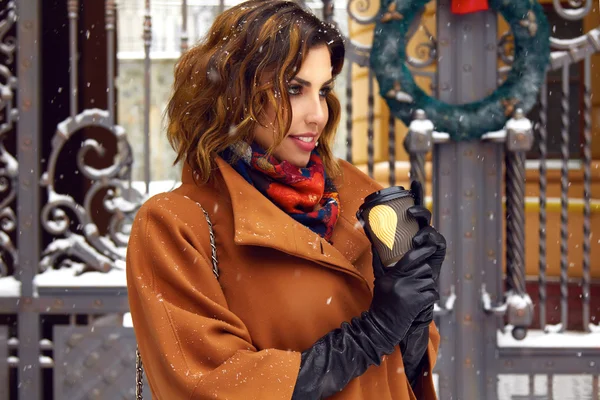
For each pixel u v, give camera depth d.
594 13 6.73
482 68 3.38
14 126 3.89
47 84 3.99
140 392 1.37
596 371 3.36
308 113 1.26
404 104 3.29
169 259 1.22
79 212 3.40
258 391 1.10
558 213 6.71
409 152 3.34
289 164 1.30
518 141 3.23
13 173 3.40
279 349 1.25
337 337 1.17
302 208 1.34
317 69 1.25
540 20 3.25
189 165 1.34
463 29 3.38
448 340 3.39
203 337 1.15
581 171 6.77
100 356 3.41
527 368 3.37
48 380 3.83
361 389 1.28
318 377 1.12
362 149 6.98
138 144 11.84
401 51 3.28
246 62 1.23
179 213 1.28
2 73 3.40
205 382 1.11
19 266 3.39
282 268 1.27
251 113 1.23
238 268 1.27
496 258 3.39
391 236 1.19
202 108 1.30
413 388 1.43
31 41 3.40
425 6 3.36
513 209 3.30
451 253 3.40
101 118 3.36
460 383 3.38
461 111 3.27
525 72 3.25
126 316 3.41
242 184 1.29
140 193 3.42
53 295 3.38
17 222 3.40
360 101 6.98
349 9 3.32
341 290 1.30
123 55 11.62
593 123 6.81
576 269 6.68
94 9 4.02
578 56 3.31
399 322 1.13
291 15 1.25
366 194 1.49
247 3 1.30
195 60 1.31
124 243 3.42
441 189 3.41
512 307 3.27
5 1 3.96
